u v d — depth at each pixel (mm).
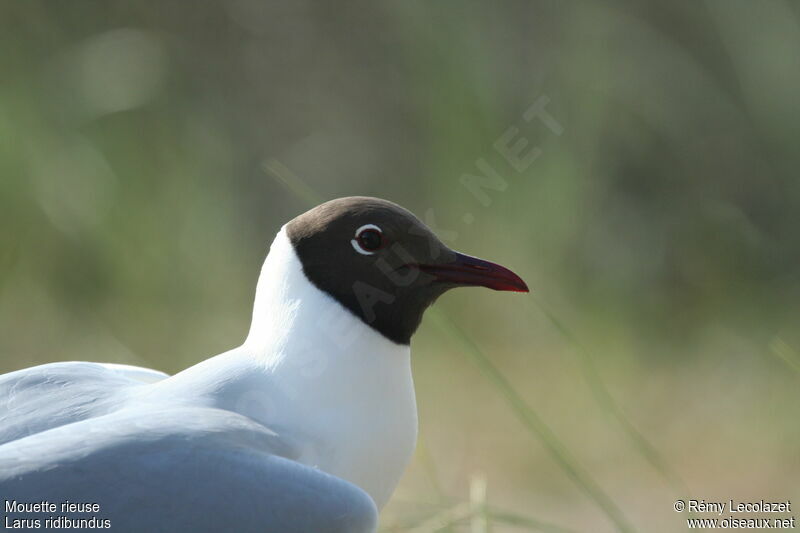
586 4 12727
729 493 9008
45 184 12227
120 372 5801
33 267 11953
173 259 12070
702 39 12766
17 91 12609
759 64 12391
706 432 9977
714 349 11281
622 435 9812
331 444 5258
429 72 12477
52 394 5391
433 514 6742
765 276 11984
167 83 13016
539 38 12680
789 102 12289
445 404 10250
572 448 9703
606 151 12391
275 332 5391
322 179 13281
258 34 13742
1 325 11539
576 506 8953
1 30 12883
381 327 5445
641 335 11531
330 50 13773
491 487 9102
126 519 4652
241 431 5016
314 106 13555
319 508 4770
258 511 4734
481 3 12680
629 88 12500
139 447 4801
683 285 12000
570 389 10445
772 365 10930
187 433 4883
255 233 12836
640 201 12312
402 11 13039
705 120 12586
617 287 11656
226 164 12930
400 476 5578
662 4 12836
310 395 5266
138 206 12242
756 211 12344
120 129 12617
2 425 5207
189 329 11508
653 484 9211
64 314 11703
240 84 13492
